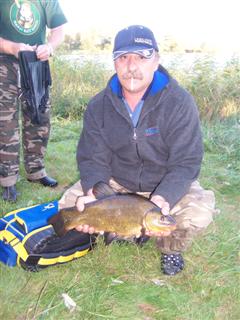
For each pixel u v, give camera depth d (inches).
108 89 112.9
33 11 152.8
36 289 109.7
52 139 239.1
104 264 119.8
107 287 110.6
